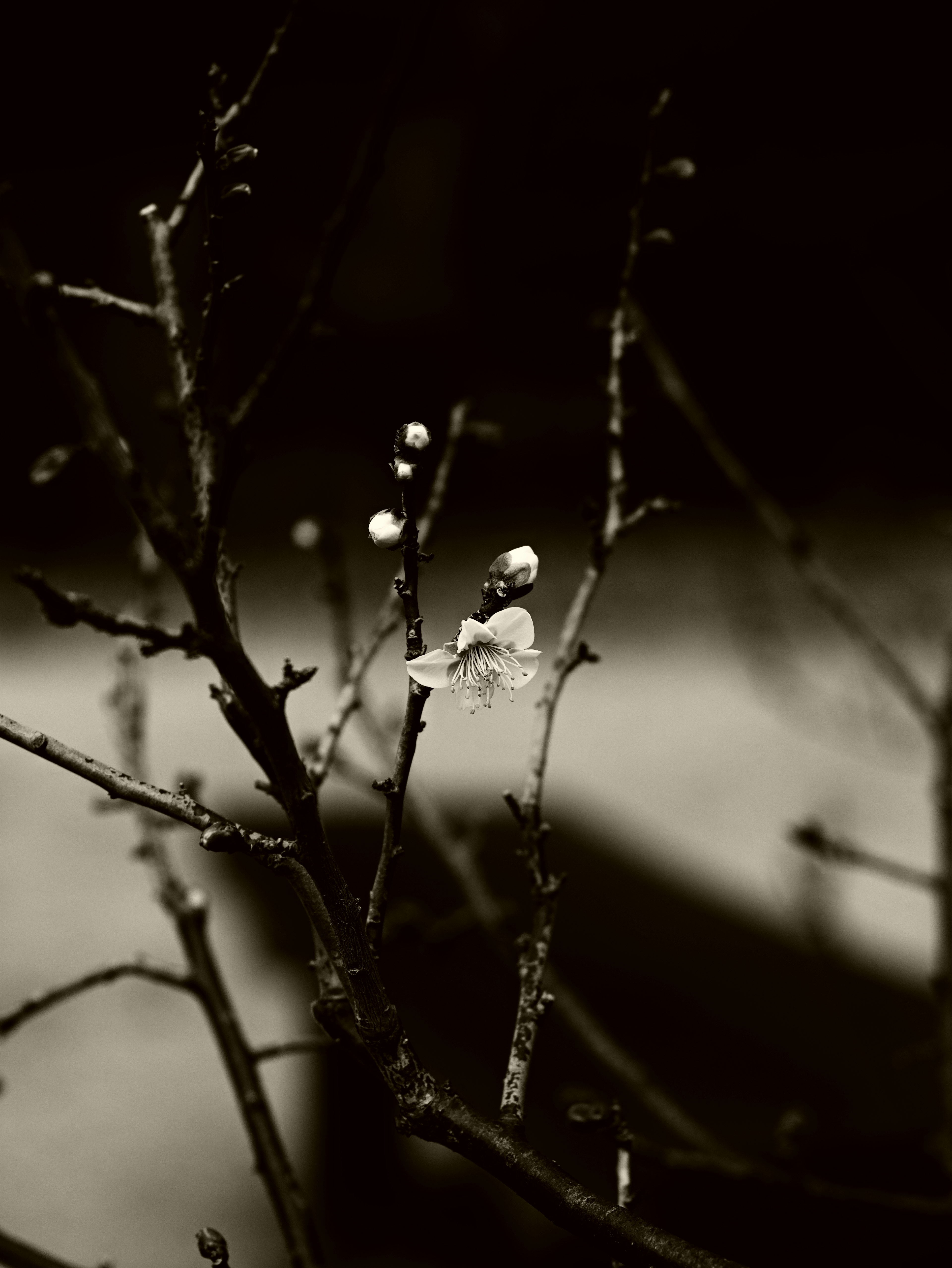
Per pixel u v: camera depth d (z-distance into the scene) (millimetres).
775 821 6766
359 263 14656
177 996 5273
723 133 12945
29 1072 4836
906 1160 2639
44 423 12773
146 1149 4453
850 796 7230
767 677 6285
